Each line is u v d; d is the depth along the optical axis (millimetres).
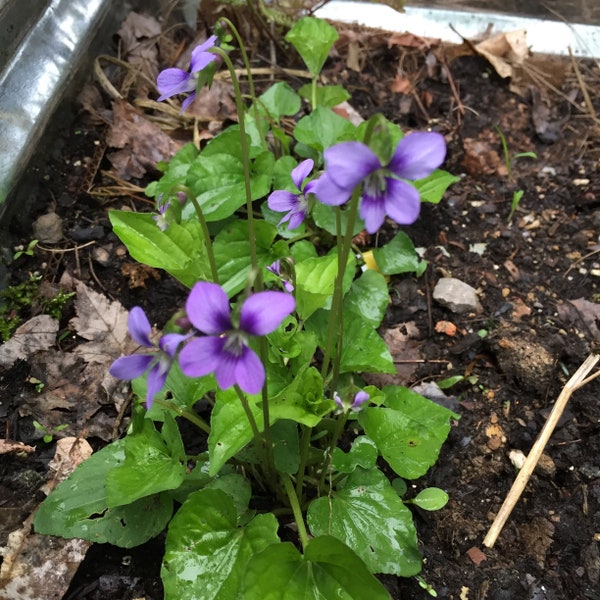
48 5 282
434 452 179
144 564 184
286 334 177
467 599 183
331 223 240
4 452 200
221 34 203
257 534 161
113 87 290
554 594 184
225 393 167
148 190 261
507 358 230
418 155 118
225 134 243
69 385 217
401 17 341
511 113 312
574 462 211
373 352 200
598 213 274
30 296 237
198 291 117
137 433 174
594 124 307
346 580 150
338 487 186
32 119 256
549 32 338
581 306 248
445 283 252
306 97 285
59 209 262
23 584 175
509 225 274
